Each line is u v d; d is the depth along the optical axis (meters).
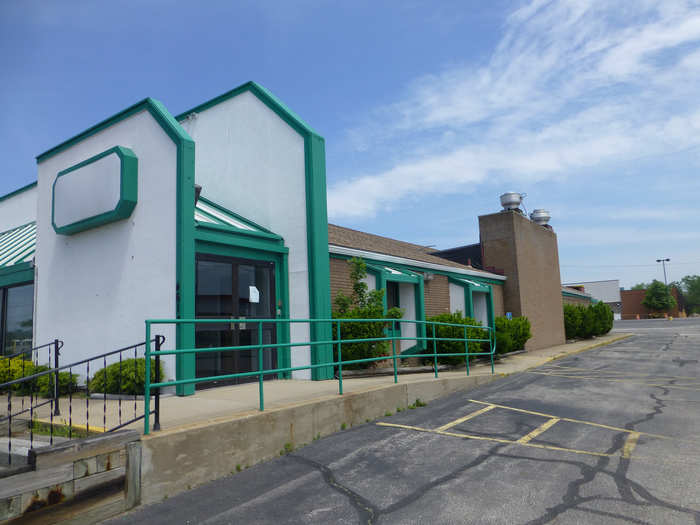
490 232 22.66
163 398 7.40
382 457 6.10
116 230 9.15
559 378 12.78
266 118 11.04
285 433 6.40
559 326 25.59
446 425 7.72
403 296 14.95
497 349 16.39
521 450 6.28
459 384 10.88
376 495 4.89
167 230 8.18
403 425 7.75
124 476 4.59
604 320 30.95
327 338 9.97
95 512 4.34
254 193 11.10
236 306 9.35
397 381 9.54
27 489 3.95
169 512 4.56
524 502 4.60
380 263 14.13
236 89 11.66
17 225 16.52
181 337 7.68
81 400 8.01
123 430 4.86
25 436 5.86
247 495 4.95
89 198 9.36
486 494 4.82
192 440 5.22
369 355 11.23
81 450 4.30
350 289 12.41
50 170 11.04
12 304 11.87
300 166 10.37
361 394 7.95
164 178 8.37
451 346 13.62
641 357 18.22
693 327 42.44
